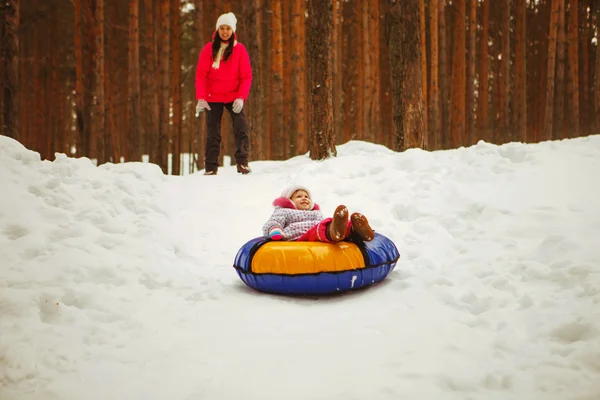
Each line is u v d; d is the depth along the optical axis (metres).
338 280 4.38
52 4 19.36
